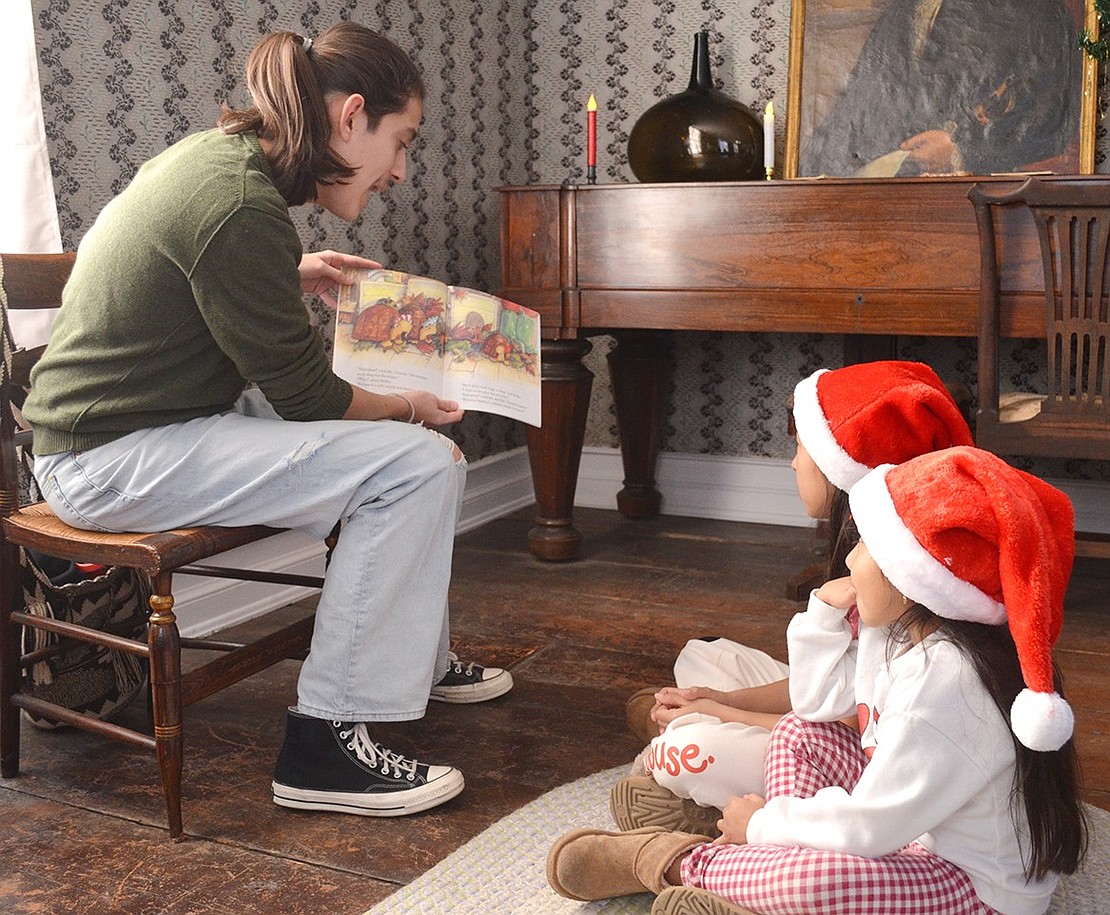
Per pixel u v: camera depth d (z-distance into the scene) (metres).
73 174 2.09
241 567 2.49
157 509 1.59
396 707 1.65
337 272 1.88
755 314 2.56
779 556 3.00
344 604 1.62
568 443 2.88
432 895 1.42
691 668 1.79
